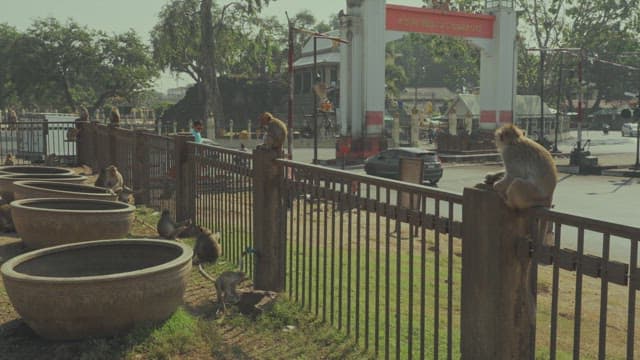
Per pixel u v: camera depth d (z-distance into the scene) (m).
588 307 8.23
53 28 70.12
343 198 5.36
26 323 5.24
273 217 6.64
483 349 3.81
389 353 5.21
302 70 67.44
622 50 76.00
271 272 6.68
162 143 11.17
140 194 12.33
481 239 3.81
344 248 10.33
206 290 6.86
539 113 65.25
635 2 69.88
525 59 72.56
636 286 2.97
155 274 5.05
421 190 4.40
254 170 6.81
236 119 66.25
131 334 4.96
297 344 5.30
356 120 37.50
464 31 40.84
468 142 42.38
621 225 3.04
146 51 75.50
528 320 3.71
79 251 5.95
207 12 54.06
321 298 6.87
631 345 3.04
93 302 4.79
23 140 23.80
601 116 105.00
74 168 17.86
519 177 3.72
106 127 15.05
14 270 5.27
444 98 116.25
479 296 3.85
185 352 4.98
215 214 8.84
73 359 4.68
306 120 60.97
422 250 4.47
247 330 5.66
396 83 83.06
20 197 9.20
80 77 74.31
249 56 70.75
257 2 56.41
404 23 37.97
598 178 31.67
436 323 4.33
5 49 70.56
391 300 7.20
